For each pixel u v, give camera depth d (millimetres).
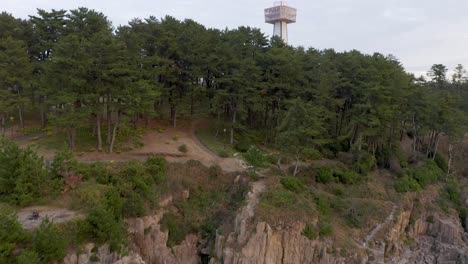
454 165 74000
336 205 45719
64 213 31906
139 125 60656
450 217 53688
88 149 48781
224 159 53250
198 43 56719
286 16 115500
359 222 44094
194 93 58625
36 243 26047
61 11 57188
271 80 59094
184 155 51938
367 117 54688
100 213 30641
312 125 49062
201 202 44406
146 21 58156
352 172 53750
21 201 32344
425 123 67375
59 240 27156
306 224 38781
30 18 57312
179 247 39250
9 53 50469
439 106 65062
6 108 50188
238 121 63938
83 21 53594
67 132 50875
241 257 35594
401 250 45719
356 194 50094
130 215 35531
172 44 55312
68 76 44500
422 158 68312
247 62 54750
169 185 42531
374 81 55812
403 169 59625
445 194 58594
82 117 45719
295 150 50156
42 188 34188
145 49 56594
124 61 48344
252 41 66125
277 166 52875
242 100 56812
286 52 60188
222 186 47250
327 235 39625
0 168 33594
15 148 34594
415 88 63125
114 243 30750
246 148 57594
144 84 47719
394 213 47281
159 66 56688
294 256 37406
